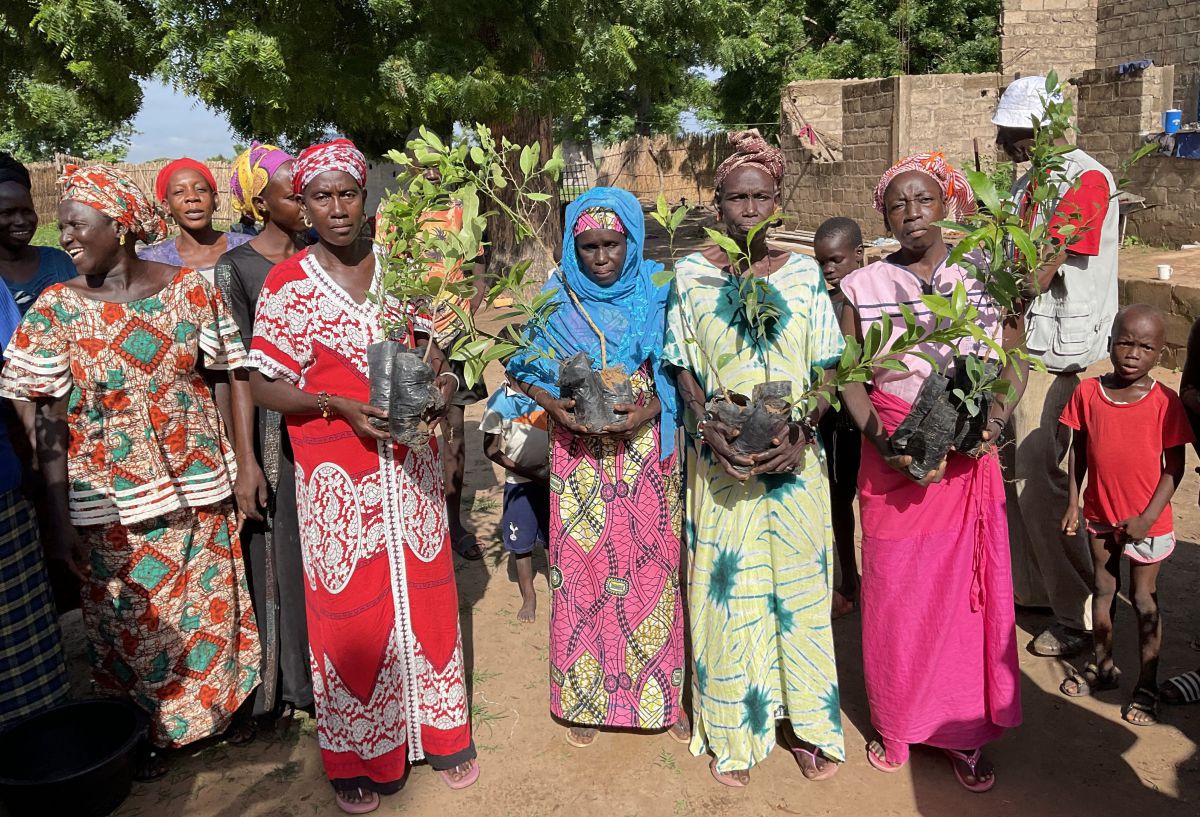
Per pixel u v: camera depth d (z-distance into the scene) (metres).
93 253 3.00
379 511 3.00
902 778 3.25
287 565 3.50
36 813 3.06
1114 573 3.56
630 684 3.40
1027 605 4.28
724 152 27.06
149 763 3.40
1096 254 3.62
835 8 25.73
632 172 27.77
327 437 2.95
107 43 9.73
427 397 2.81
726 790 3.22
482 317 9.10
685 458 3.62
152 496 3.17
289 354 2.96
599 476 3.22
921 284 3.01
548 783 3.29
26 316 3.02
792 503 3.05
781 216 2.66
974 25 24.91
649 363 3.27
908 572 3.07
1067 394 3.82
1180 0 16.56
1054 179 3.62
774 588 3.14
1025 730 3.46
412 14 10.36
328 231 2.86
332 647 3.05
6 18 10.22
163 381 3.18
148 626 3.28
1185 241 12.37
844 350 2.80
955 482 3.01
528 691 3.87
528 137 12.41
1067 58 18.92
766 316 2.87
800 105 19.17
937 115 16.25
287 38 9.73
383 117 10.91
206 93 10.04
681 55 15.18
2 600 3.26
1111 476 3.41
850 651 4.12
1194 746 3.32
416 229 2.89
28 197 3.76
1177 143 12.38
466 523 5.56
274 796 3.30
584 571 3.31
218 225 24.05
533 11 10.72
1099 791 3.12
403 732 3.21
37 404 3.07
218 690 3.45
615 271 3.11
